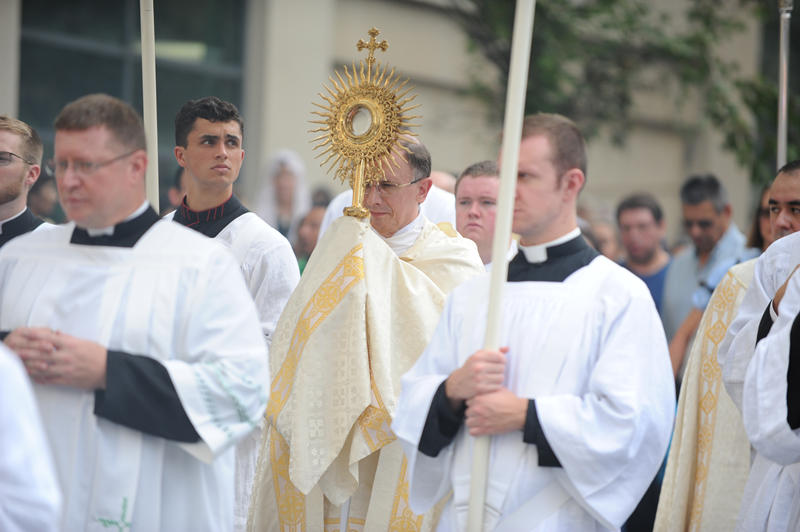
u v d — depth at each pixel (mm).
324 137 7109
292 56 23625
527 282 5652
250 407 5203
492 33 21578
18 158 7059
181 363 5039
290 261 8062
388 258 7000
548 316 5473
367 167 6891
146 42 6656
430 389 5582
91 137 5023
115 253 5254
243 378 5168
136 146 5195
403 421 5617
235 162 8023
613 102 23047
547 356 5375
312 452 6559
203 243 5359
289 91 23641
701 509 7781
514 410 5176
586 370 5359
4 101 19156
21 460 3646
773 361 5582
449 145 27281
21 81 19984
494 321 5289
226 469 5504
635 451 5199
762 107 22547
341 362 6641
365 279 6746
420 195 7633
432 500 5793
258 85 23266
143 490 5066
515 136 5203
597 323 5395
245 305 5359
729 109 22625
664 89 24734
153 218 5422
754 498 6703
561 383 5320
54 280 5230
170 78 22078
